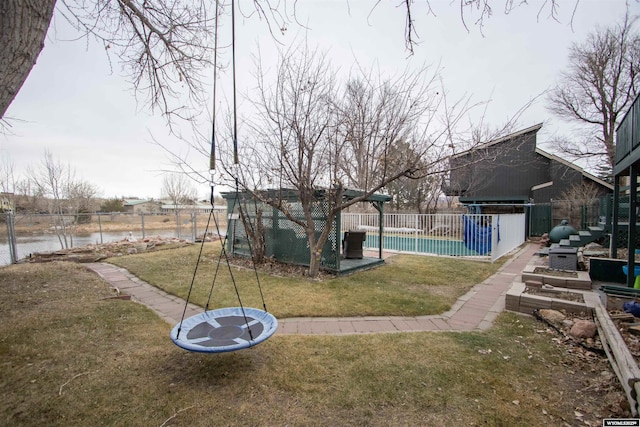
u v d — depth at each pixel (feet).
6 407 7.27
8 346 10.43
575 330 11.52
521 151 57.93
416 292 18.16
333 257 22.77
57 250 34.30
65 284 19.30
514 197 55.52
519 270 25.30
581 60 58.23
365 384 8.40
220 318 10.64
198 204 107.04
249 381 8.52
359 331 12.46
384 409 7.41
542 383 8.56
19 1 6.05
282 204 23.12
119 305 15.01
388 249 37.52
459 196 60.44
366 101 21.80
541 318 13.26
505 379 8.74
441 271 24.44
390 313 14.60
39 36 6.50
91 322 12.76
